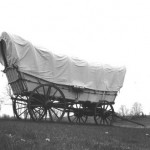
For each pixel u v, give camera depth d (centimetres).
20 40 1817
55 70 1956
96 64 2225
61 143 930
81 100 2127
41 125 1477
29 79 1844
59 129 1363
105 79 2281
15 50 1780
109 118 2364
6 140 797
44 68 1906
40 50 1886
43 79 1895
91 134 1312
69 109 2119
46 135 1080
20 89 1839
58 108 1989
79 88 2061
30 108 1839
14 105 1953
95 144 977
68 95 2047
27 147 772
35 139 970
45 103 1884
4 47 1906
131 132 1599
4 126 1189
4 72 1936
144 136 1455
